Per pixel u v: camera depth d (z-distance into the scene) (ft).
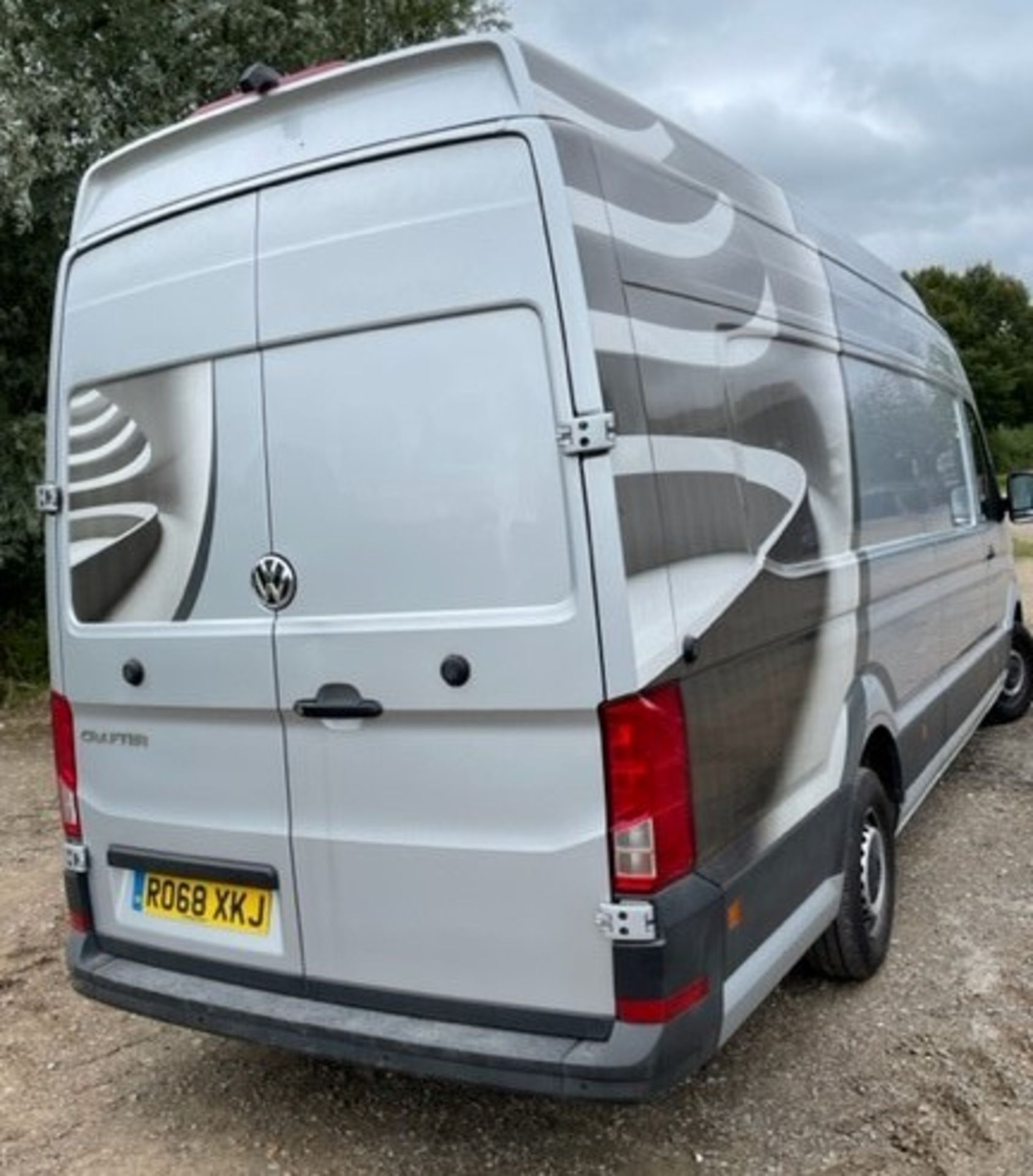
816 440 11.64
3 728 28.40
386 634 8.66
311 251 9.00
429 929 8.83
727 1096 10.59
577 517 7.93
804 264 12.30
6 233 28.63
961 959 13.05
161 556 9.96
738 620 9.21
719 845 8.75
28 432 28.48
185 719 9.89
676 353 8.93
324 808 9.20
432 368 8.50
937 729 15.99
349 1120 10.57
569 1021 8.36
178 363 9.79
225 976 9.90
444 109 8.46
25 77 26.12
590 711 7.99
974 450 20.47
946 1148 9.67
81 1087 11.37
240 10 30.58
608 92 9.17
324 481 9.00
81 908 10.89
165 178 9.98
